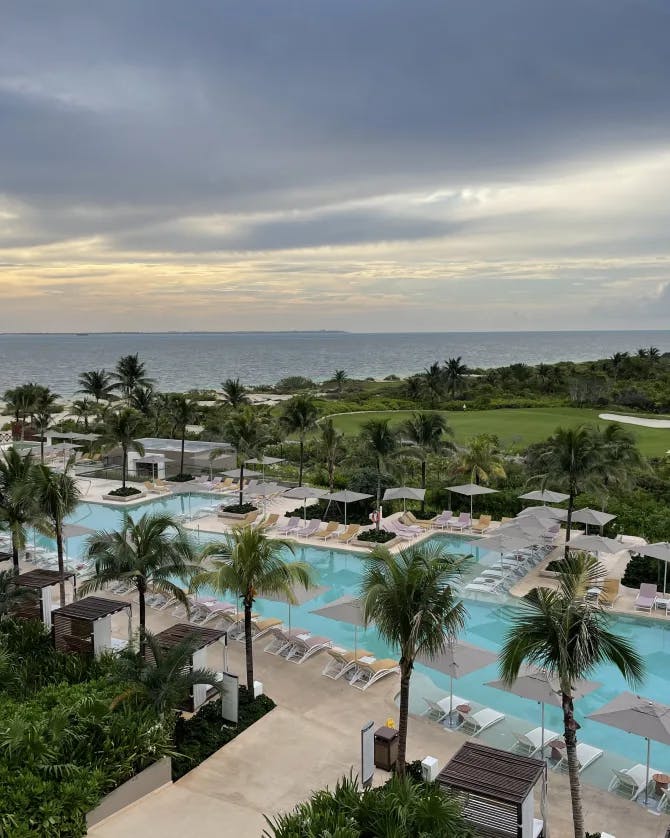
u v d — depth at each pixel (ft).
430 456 143.84
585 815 41.81
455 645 51.55
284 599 61.52
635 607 75.87
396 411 267.59
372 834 33.22
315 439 156.35
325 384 389.80
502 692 59.36
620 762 48.21
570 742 36.45
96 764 40.96
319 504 122.72
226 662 61.16
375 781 44.78
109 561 57.93
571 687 36.37
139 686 45.91
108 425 137.90
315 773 45.65
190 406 151.23
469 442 126.72
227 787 44.04
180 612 75.10
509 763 38.06
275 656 64.39
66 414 254.06
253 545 53.06
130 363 244.01
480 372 466.29
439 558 43.04
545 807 39.52
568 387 306.55
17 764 39.32
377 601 41.73
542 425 222.07
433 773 44.75
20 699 48.67
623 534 103.24
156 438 184.96
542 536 93.76
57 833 36.63
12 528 76.18
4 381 522.06
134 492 135.64
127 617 73.46
